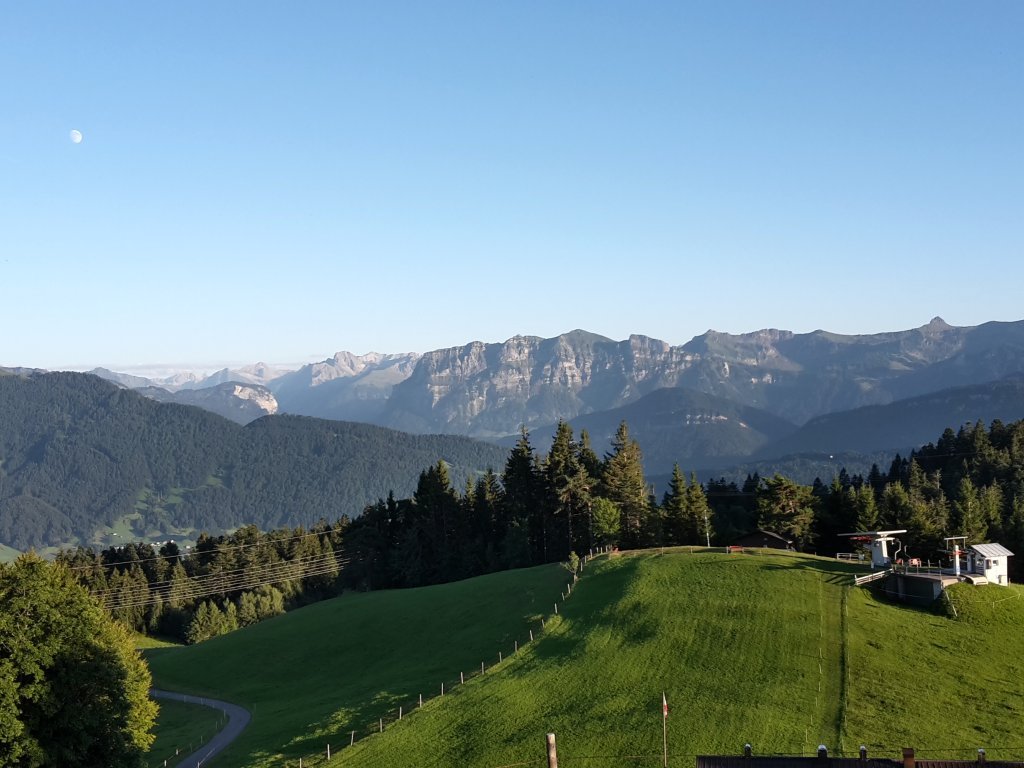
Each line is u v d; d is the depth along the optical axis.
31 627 63.47
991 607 92.00
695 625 91.12
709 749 65.94
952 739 66.56
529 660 90.06
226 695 108.62
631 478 161.25
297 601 199.12
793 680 77.44
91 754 66.56
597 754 67.06
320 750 75.94
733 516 188.62
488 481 190.88
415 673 95.69
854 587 99.31
